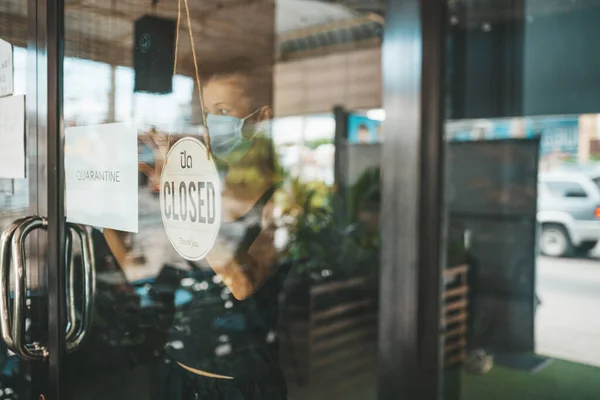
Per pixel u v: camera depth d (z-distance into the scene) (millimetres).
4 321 1457
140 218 1452
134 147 1363
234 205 1282
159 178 1424
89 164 1469
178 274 1427
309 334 1865
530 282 1413
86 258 1527
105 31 1486
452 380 902
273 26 1946
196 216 1312
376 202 1035
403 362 704
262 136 1389
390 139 715
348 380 1611
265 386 1348
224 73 1450
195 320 1354
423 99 679
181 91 1452
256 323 1327
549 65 1828
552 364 1439
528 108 1692
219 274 1289
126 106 1476
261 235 1313
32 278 1652
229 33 1653
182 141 1344
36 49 1535
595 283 1491
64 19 1457
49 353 1518
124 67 1492
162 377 1456
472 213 1231
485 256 1286
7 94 1682
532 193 1448
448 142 708
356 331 1645
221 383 1315
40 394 1589
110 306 1619
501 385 1263
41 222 1517
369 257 1078
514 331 1339
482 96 1555
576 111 1705
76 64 1481
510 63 1721
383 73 722
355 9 831
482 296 1255
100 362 1594
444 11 679
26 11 1562
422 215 686
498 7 1675
